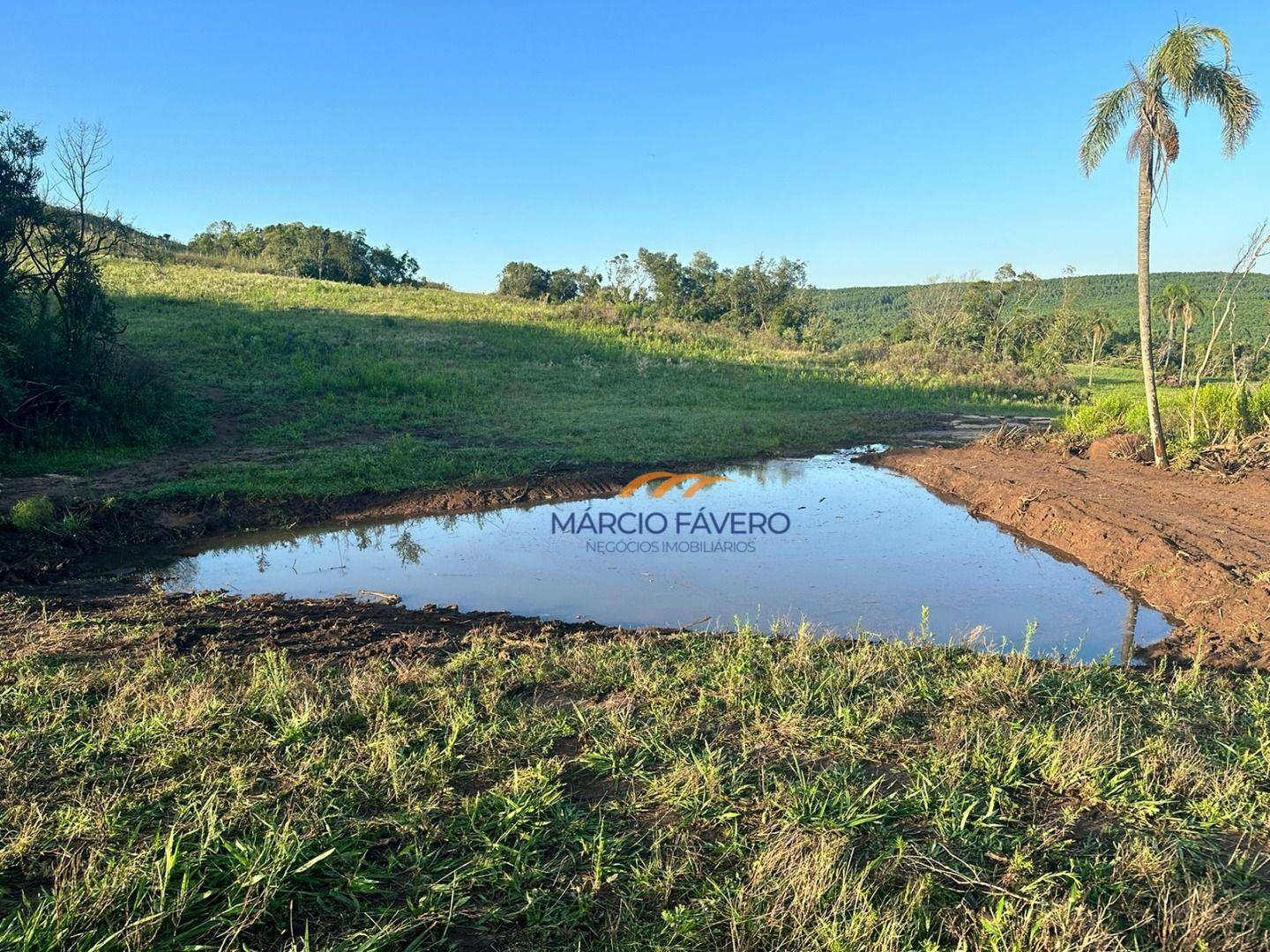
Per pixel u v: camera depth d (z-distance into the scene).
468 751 4.41
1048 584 8.98
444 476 13.78
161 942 2.78
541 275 62.84
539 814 3.71
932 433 20.88
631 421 19.84
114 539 10.33
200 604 7.66
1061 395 31.42
